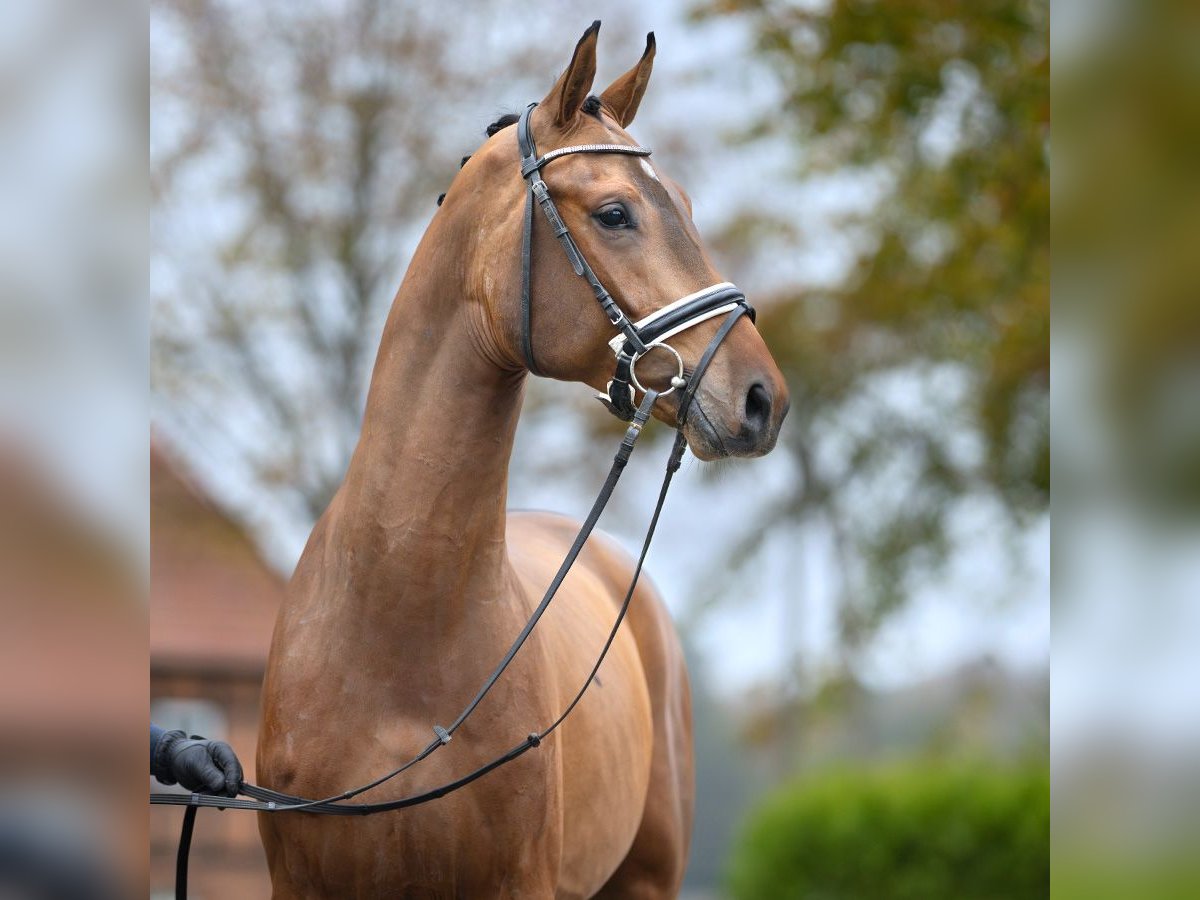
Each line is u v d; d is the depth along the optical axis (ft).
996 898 64.64
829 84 60.18
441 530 17.07
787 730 124.67
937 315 68.95
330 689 17.24
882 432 88.02
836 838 68.44
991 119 58.85
